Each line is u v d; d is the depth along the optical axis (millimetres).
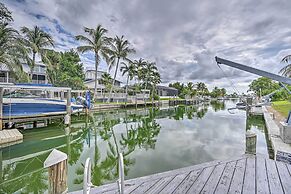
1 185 4047
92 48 22672
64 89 11078
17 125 10562
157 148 6723
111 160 5578
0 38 12938
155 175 2748
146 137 8703
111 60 25938
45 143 7707
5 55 12797
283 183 2490
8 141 6754
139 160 5426
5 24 13391
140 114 19672
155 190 2301
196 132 9812
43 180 4289
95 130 10680
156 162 5234
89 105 16531
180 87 61906
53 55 25547
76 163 5406
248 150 3701
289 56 15898
